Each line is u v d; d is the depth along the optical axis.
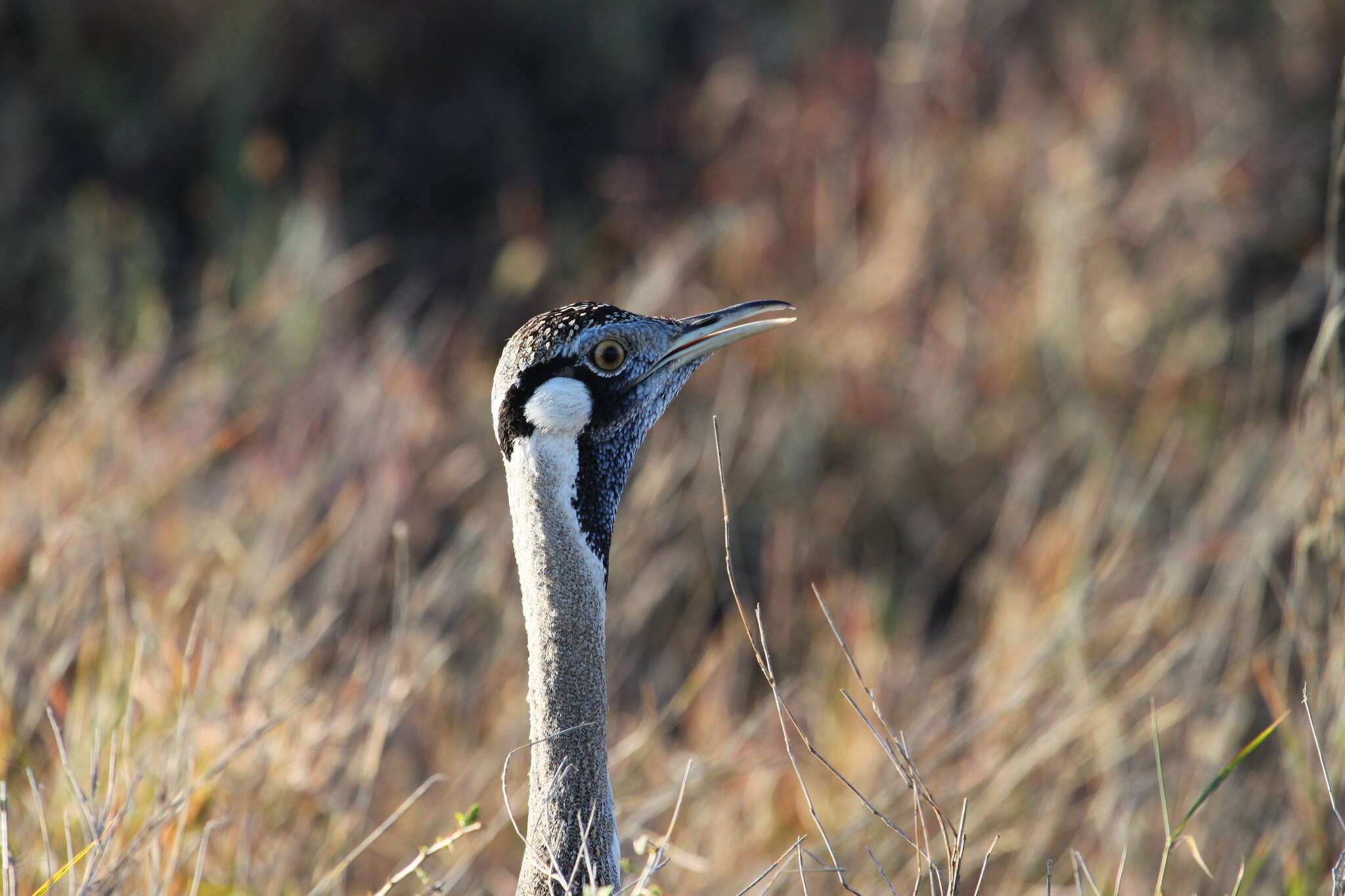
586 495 5.07
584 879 5.01
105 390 10.12
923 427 11.40
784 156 13.03
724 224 12.35
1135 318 12.12
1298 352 12.31
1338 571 7.35
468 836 7.56
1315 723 7.32
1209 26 14.37
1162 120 13.44
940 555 11.02
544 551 4.99
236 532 9.26
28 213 13.00
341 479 9.80
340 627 8.71
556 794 5.01
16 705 7.36
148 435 9.84
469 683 8.68
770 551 10.57
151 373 10.66
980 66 13.76
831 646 9.59
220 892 6.41
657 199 13.10
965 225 12.64
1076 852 6.78
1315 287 12.33
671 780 8.02
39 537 8.55
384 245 12.91
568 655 5.00
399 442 10.10
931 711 8.70
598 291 12.45
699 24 15.05
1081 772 8.47
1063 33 14.23
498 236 13.12
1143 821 8.12
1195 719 8.62
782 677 9.66
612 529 5.24
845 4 15.04
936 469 11.29
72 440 9.52
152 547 8.80
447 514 10.20
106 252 12.59
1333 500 7.34
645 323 5.25
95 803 6.05
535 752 5.07
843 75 13.54
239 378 10.90
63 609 7.76
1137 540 10.38
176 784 6.51
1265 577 9.00
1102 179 13.01
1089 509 10.24
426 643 8.49
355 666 8.07
